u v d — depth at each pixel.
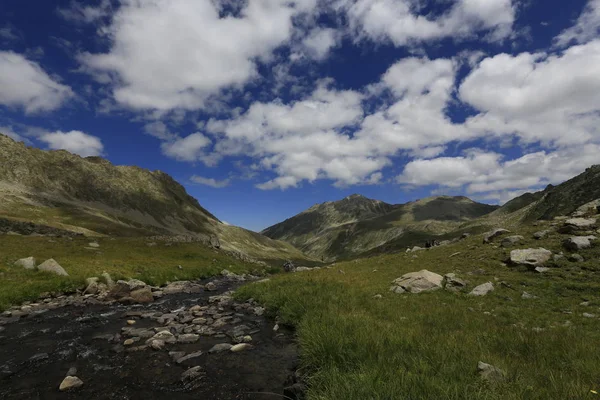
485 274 23.89
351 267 37.44
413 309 16.75
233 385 10.00
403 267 31.66
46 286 26.19
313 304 17.58
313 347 10.22
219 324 17.53
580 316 14.24
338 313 14.98
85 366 11.84
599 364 8.04
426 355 8.55
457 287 21.45
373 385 6.57
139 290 26.86
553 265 22.23
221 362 11.91
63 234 66.06
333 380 7.34
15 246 38.94
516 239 29.44
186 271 46.06
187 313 20.80
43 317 19.59
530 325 13.41
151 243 60.62
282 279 30.88
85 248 46.06
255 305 22.58
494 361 8.23
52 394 9.71
